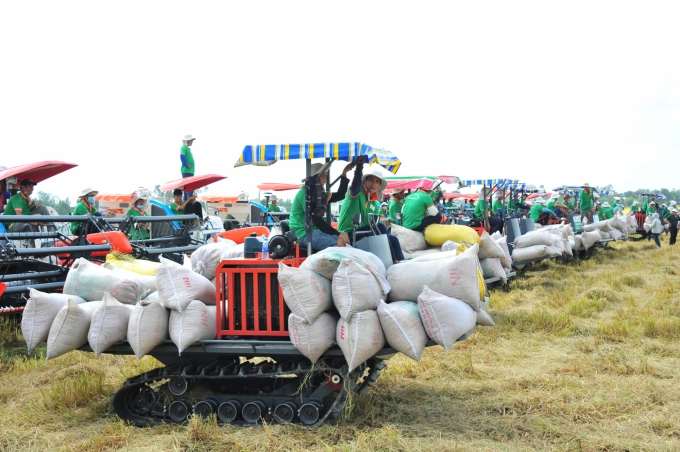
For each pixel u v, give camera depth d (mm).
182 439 5094
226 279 5570
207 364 5703
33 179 11430
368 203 6672
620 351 7566
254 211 22422
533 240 14406
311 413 5336
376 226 6566
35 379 7113
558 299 11094
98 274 6262
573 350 7812
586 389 6148
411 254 9875
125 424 5590
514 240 14555
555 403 5695
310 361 5504
